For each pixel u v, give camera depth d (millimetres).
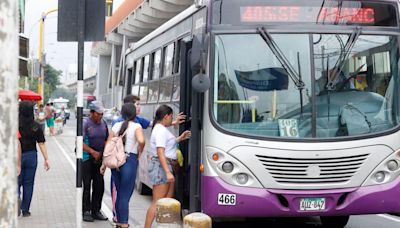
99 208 10219
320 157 7898
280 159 7867
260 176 7863
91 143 9898
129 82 16469
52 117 42594
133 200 12891
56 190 14469
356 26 8328
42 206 11953
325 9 8305
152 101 12391
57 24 7598
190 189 8359
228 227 10109
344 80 8164
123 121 8711
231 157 7891
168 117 8414
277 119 8008
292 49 8164
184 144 9172
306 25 8227
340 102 8109
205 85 7715
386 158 8070
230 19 8203
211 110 8008
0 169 3699
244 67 8109
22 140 10156
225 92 8055
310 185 7887
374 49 8305
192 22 9281
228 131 7938
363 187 8000
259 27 8180
